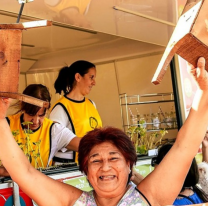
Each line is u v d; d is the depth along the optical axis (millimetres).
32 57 5781
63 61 5922
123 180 1975
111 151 1981
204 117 1950
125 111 6055
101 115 6168
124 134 2029
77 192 2045
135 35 4707
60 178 3213
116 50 6027
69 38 5641
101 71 6094
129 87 6027
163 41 5070
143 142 4562
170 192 1998
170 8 4020
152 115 5730
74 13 3553
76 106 4090
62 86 4164
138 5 3650
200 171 3248
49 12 3432
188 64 1766
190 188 2561
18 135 3352
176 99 5477
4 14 4215
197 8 1629
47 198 1965
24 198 2889
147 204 1966
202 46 1617
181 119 5480
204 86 1854
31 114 3314
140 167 4012
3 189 2787
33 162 3328
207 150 4078
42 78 6004
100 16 3762
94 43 5910
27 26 1569
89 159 1992
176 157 1983
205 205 1653
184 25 1673
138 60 5977
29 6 3221
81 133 4059
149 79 5906
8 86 1594
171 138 5641
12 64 1589
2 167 2873
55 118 3992
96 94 6188
